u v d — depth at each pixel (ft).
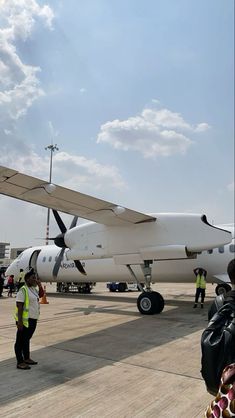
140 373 16.75
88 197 30.89
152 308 35.78
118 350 21.21
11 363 18.34
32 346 22.25
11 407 12.72
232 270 7.71
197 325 29.81
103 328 28.63
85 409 12.60
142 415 12.14
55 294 67.87
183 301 49.90
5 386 14.87
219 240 32.65
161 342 23.40
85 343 23.11
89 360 18.99
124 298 57.52
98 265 50.34
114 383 15.33
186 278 44.73
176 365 18.07
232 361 6.47
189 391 14.40
